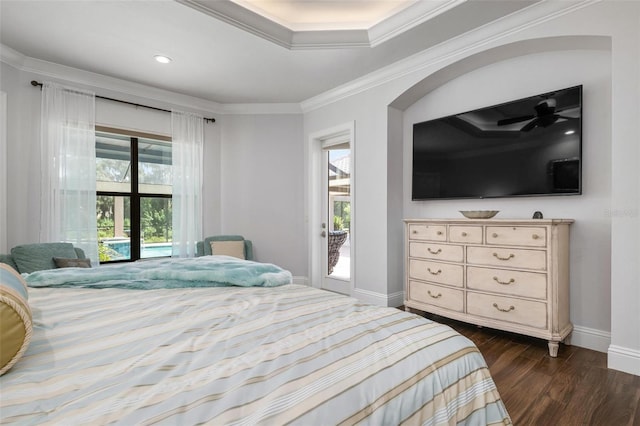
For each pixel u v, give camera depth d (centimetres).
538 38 243
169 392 64
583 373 205
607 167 235
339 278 429
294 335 96
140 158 398
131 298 136
